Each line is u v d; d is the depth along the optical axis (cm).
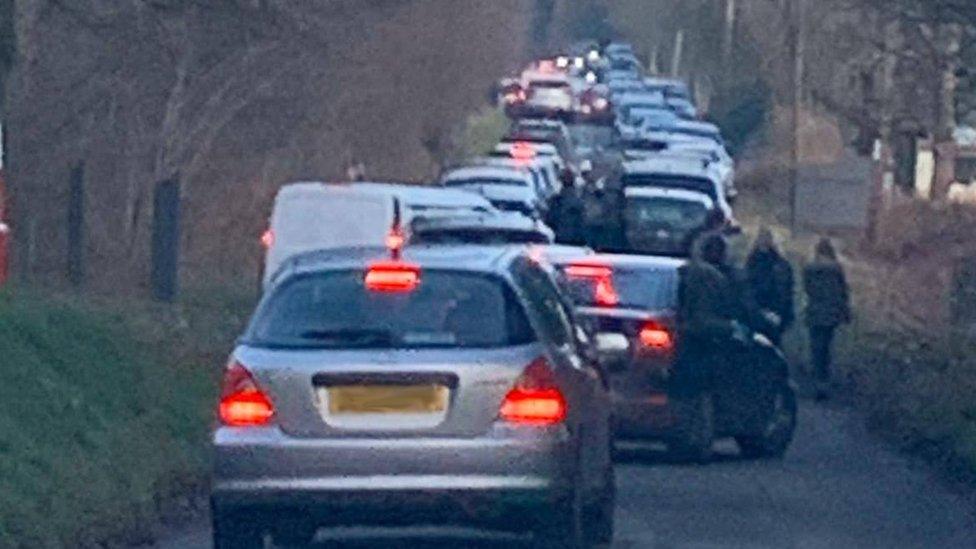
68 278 3488
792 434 2491
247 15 3325
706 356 2277
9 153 3444
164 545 1683
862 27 4012
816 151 7144
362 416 1425
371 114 5112
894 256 5119
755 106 8769
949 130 4319
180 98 4100
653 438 2280
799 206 4869
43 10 3622
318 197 3089
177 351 2559
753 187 7212
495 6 7119
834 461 2406
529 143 7244
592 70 12631
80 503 1683
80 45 3966
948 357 3067
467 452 1414
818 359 3241
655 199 4269
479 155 7525
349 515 1427
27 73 3588
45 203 4050
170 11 3262
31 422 1894
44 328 2198
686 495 2042
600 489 1605
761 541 1727
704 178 4791
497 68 7538
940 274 4522
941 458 2352
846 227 4875
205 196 4472
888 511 1956
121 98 4125
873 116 4444
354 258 1495
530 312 1463
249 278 4241
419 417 1423
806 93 6247
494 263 1484
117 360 2275
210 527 1753
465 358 1425
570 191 4344
